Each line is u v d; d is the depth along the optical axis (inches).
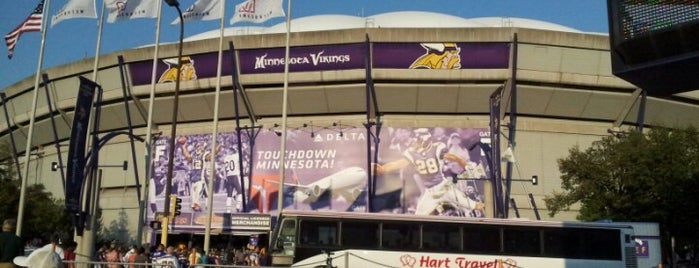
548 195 1718.8
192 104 1876.2
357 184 1747.0
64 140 2126.0
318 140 1795.0
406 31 1699.1
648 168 1327.5
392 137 1766.7
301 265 835.4
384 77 1728.6
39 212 1753.2
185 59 1833.2
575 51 1716.3
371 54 1717.5
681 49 364.5
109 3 1417.3
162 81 1859.0
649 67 378.3
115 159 2014.0
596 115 1809.8
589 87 1744.6
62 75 1995.6
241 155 1804.9
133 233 1910.7
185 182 1861.5
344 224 909.8
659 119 1836.9
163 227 1144.2
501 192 1657.2
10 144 2265.0
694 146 1357.0
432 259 895.1
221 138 1859.0
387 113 1817.2
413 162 1745.8
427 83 1740.9
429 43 1710.1
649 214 1310.3
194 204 1838.1
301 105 1818.4
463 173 1724.9
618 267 908.0
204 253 1057.5
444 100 1770.4
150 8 1428.4
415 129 1765.5
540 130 1779.0
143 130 1984.5
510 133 1749.5
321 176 1770.4
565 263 904.9
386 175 1744.6
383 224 911.0
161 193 1883.6
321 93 1784.0
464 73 1710.1
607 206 1360.7
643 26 376.5
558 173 1761.8
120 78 1908.2
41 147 2218.3
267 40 1749.5
